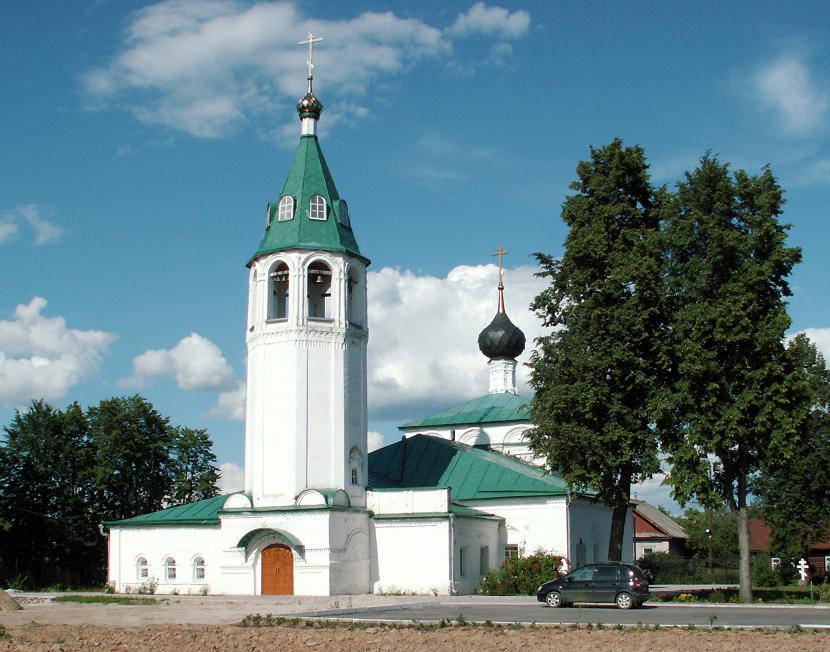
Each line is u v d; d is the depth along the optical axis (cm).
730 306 4275
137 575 5550
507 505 5719
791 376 4312
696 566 7756
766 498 6494
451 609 3991
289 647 2658
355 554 5116
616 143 4956
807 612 3759
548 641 2734
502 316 7519
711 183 4553
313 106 5591
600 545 6388
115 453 7881
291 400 5122
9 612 4016
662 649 2555
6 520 7088
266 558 5081
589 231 4856
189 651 2592
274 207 5438
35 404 7694
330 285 5334
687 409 4488
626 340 4584
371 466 6256
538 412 4838
